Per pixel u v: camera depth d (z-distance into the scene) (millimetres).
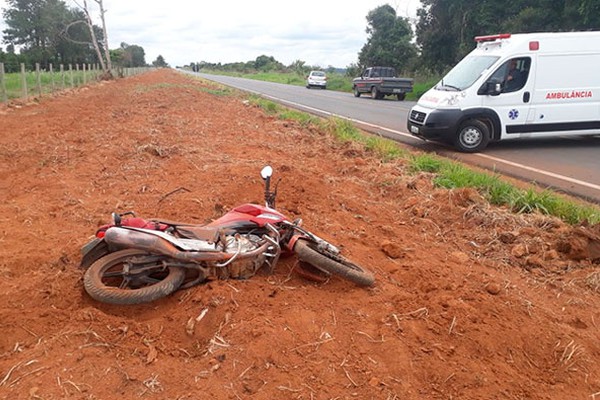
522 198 7551
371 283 4613
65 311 3951
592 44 12641
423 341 3846
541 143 13922
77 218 6383
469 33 37969
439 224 6914
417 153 11555
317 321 3939
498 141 14133
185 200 7105
